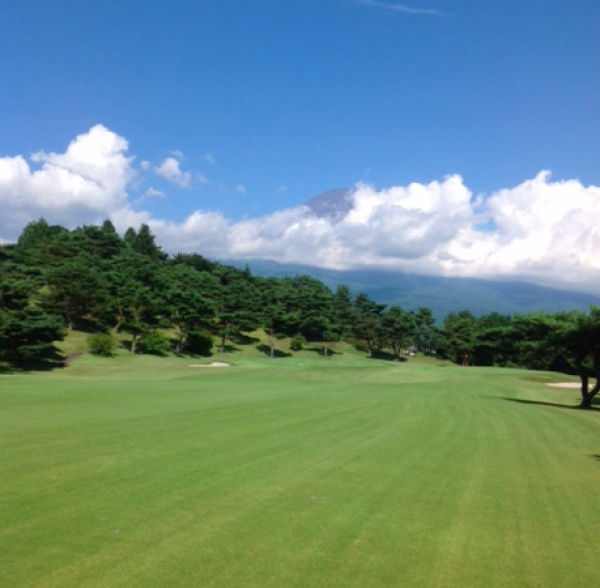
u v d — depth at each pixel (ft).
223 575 21.53
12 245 325.01
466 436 59.72
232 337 328.90
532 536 27.66
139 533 25.40
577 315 119.75
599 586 22.21
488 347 323.98
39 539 24.31
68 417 60.70
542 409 100.01
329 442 50.90
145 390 101.14
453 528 28.22
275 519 28.09
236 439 50.11
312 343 352.90
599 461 49.29
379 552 24.57
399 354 359.66
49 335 187.73
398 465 42.14
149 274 315.37
